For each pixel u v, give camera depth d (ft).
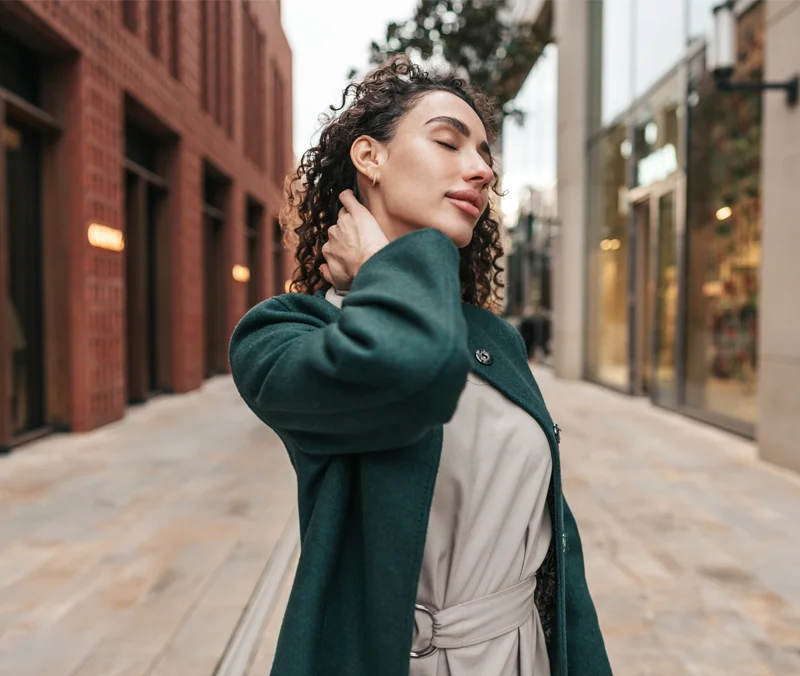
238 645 8.52
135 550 12.04
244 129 51.21
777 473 17.71
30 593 10.22
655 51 30.42
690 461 19.19
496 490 2.94
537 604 3.45
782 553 11.96
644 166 31.99
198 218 38.65
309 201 3.65
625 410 29.66
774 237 18.19
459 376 2.25
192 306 37.50
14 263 21.70
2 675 7.91
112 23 25.61
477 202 2.89
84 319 23.56
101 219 24.77
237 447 21.52
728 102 23.44
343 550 2.88
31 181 22.66
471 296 4.10
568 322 42.47
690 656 8.47
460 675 2.84
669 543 12.46
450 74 3.54
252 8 54.03
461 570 2.89
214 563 11.36
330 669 2.77
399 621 2.61
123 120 30.73
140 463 19.13
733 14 17.28
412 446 2.69
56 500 15.30
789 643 8.79
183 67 35.29
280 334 2.77
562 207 42.50
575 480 17.02
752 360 22.34
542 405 3.24
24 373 22.29
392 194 2.90
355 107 3.29
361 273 2.64
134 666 8.09
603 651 3.54
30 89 22.58
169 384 36.06
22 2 19.10
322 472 2.93
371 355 2.21
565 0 41.45
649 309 32.86
